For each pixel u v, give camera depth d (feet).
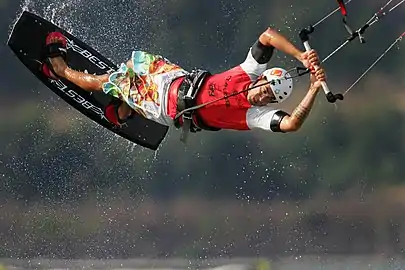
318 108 218.79
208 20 192.85
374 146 212.43
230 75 99.09
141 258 181.47
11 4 221.46
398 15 219.61
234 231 195.42
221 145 205.36
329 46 210.38
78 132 175.83
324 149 211.82
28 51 114.42
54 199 176.24
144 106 104.94
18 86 216.13
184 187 195.00
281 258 190.29
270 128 96.32
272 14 198.18
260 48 98.22
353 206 205.87
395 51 221.05
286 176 206.90
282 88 96.02
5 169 182.19
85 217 174.60
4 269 167.53
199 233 192.24
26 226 175.11
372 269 184.96
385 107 217.77
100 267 172.96
